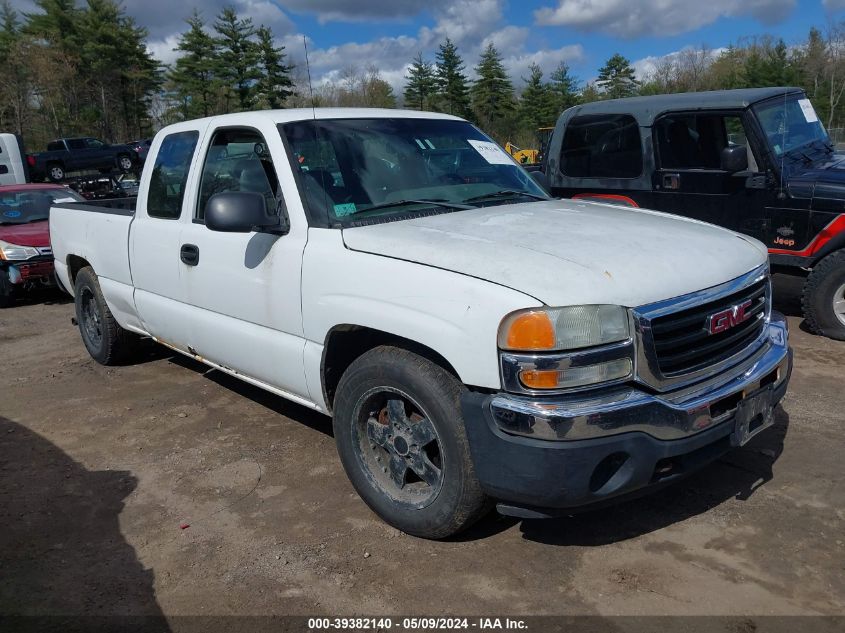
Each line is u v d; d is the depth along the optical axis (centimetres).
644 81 6694
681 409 278
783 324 350
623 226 342
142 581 311
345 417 342
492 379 274
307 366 363
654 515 344
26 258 913
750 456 398
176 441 455
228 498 379
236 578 309
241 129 411
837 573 293
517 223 343
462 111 6719
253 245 385
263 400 522
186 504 375
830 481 367
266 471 408
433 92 6688
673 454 280
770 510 343
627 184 732
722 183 660
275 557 323
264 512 363
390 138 409
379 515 343
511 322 268
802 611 272
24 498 390
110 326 585
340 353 360
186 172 450
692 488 367
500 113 6831
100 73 6053
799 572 295
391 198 376
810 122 703
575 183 781
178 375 588
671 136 698
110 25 6156
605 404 267
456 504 301
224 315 421
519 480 271
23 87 5125
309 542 334
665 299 282
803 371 534
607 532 331
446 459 301
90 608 294
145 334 544
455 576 303
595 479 274
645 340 274
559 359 264
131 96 6531
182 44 6278
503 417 271
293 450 434
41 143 5400
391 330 308
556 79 6894
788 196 620
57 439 469
